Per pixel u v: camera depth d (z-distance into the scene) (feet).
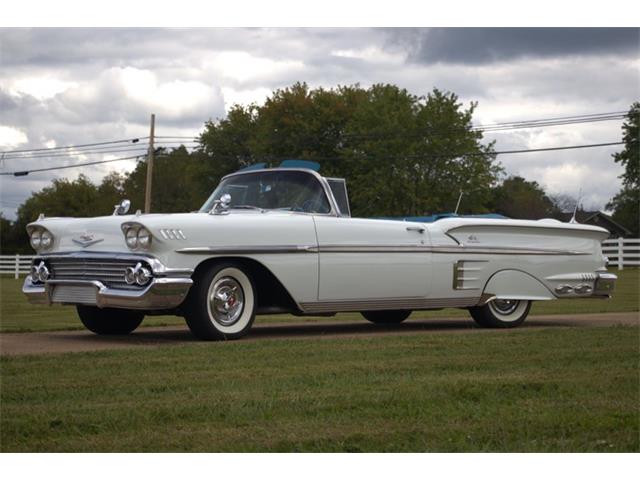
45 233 24.30
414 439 11.11
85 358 18.43
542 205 235.20
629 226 242.58
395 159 154.10
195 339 23.95
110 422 11.85
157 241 21.89
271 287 24.85
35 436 11.13
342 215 26.12
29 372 16.34
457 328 28.99
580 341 22.02
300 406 13.03
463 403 13.41
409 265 26.37
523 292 29.07
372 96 168.35
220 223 22.95
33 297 24.52
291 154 170.30
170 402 13.33
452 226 27.58
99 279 22.90
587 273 30.68
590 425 11.86
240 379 15.57
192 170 192.03
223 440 10.96
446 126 154.51
